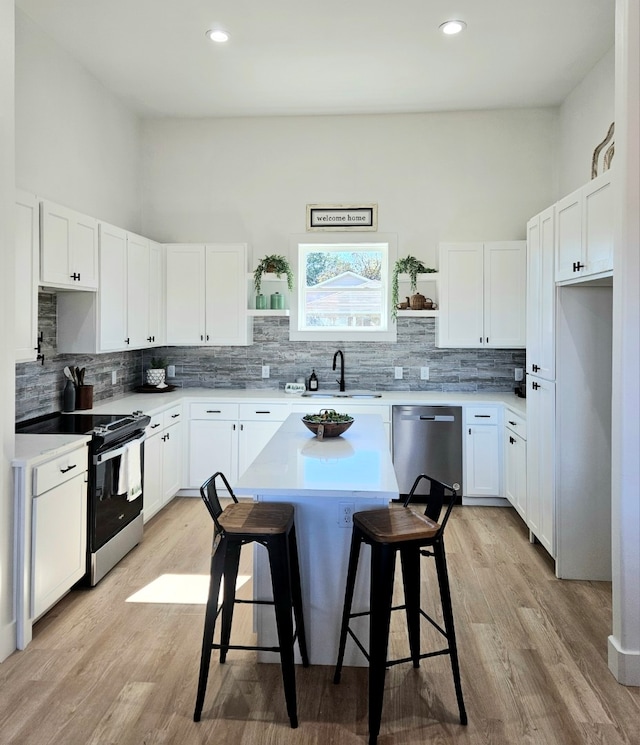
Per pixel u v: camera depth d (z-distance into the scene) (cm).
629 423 233
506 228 507
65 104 393
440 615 283
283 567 204
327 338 522
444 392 516
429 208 512
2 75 245
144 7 340
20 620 250
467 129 507
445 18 351
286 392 507
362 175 516
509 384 516
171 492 454
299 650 242
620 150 234
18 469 249
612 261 253
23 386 347
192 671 235
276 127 520
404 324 519
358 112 506
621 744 193
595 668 238
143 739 195
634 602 229
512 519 434
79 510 299
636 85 229
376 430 334
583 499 324
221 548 207
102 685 225
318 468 242
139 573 331
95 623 274
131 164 506
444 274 486
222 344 499
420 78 436
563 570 326
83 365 426
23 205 294
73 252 346
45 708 211
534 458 368
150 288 473
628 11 228
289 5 338
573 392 324
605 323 322
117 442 334
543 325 348
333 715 208
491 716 207
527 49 390
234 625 273
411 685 226
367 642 239
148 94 467
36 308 307
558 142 495
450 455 463
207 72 427
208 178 524
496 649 253
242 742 194
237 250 494
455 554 363
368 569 238
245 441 476
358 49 390
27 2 333
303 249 530
